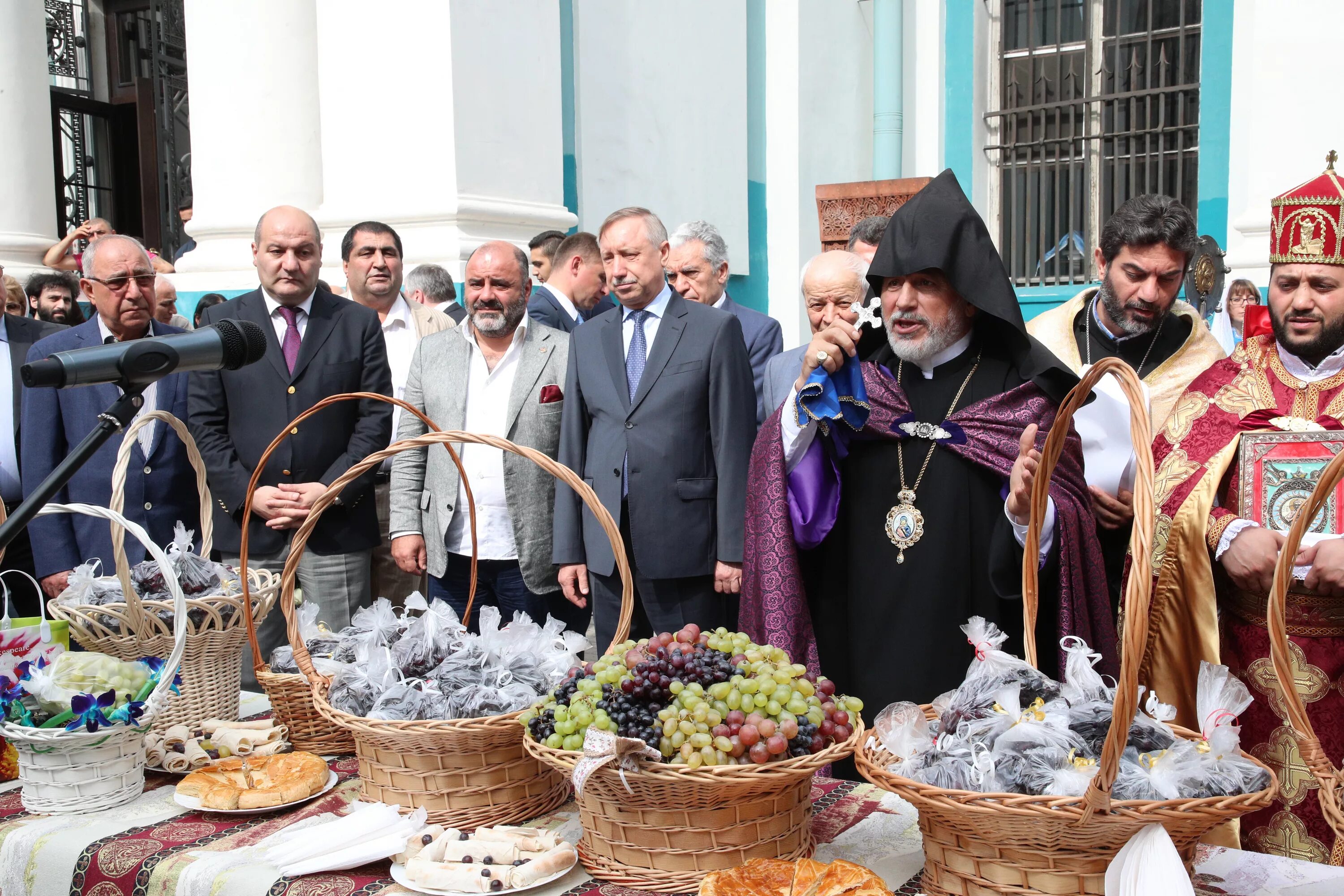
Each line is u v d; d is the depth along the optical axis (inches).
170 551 105.7
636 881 68.6
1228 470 105.7
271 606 103.3
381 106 247.0
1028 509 92.0
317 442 157.3
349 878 70.7
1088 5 381.4
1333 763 99.3
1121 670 56.7
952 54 393.4
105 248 148.6
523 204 258.2
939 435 104.0
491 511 160.7
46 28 373.4
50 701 82.3
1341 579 90.7
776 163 366.0
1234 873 70.3
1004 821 60.9
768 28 362.6
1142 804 58.9
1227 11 335.6
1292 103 286.8
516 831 73.4
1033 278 396.8
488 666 84.0
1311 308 102.1
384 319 206.2
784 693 68.8
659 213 317.1
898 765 69.1
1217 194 340.5
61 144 404.5
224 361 80.5
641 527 148.6
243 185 265.6
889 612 105.0
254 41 262.8
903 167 394.9
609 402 151.9
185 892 71.5
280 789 81.4
